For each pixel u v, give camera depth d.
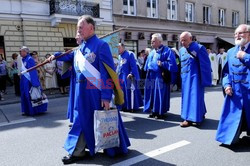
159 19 20.34
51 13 14.73
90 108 3.39
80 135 3.48
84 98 3.40
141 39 19.28
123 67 6.81
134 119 6.06
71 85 4.22
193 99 5.16
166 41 21.11
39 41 14.49
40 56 14.55
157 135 4.71
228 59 3.96
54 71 11.07
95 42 3.33
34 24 14.27
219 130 4.00
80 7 15.68
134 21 18.78
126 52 6.88
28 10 14.06
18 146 4.38
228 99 3.95
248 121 3.83
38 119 6.43
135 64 6.86
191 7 23.30
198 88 5.14
